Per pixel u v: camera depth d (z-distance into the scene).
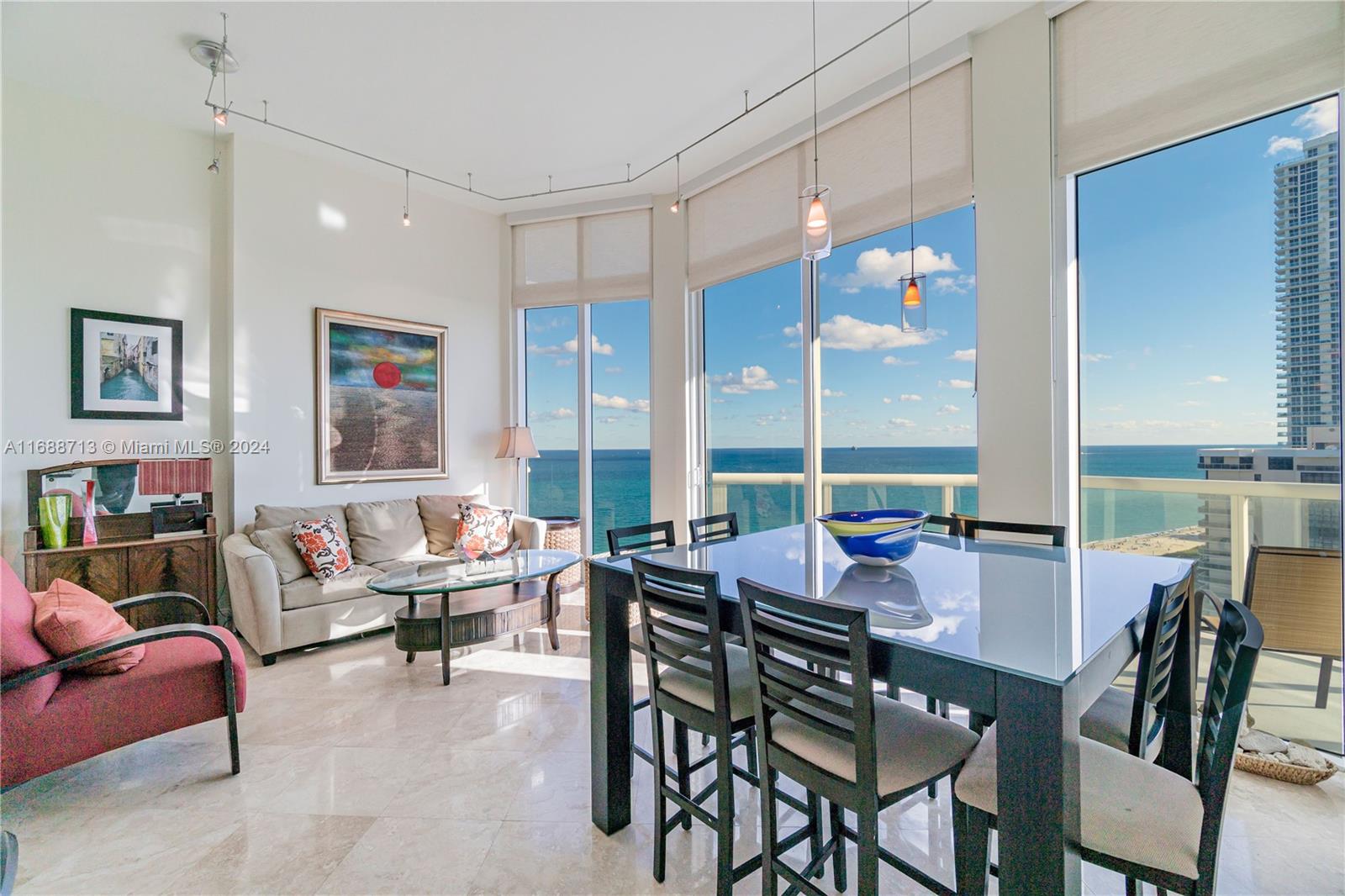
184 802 1.95
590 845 1.73
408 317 4.52
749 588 1.30
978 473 2.82
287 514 3.70
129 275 3.43
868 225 3.23
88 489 3.20
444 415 4.71
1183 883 1.03
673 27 2.71
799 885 1.31
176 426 3.59
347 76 3.09
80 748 1.88
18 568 3.06
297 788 2.03
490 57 2.94
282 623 3.18
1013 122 2.66
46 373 3.17
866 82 3.13
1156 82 2.29
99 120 3.34
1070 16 2.52
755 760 2.07
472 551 4.03
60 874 1.61
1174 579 1.62
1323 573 2.07
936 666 1.12
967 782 1.20
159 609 3.23
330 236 4.12
